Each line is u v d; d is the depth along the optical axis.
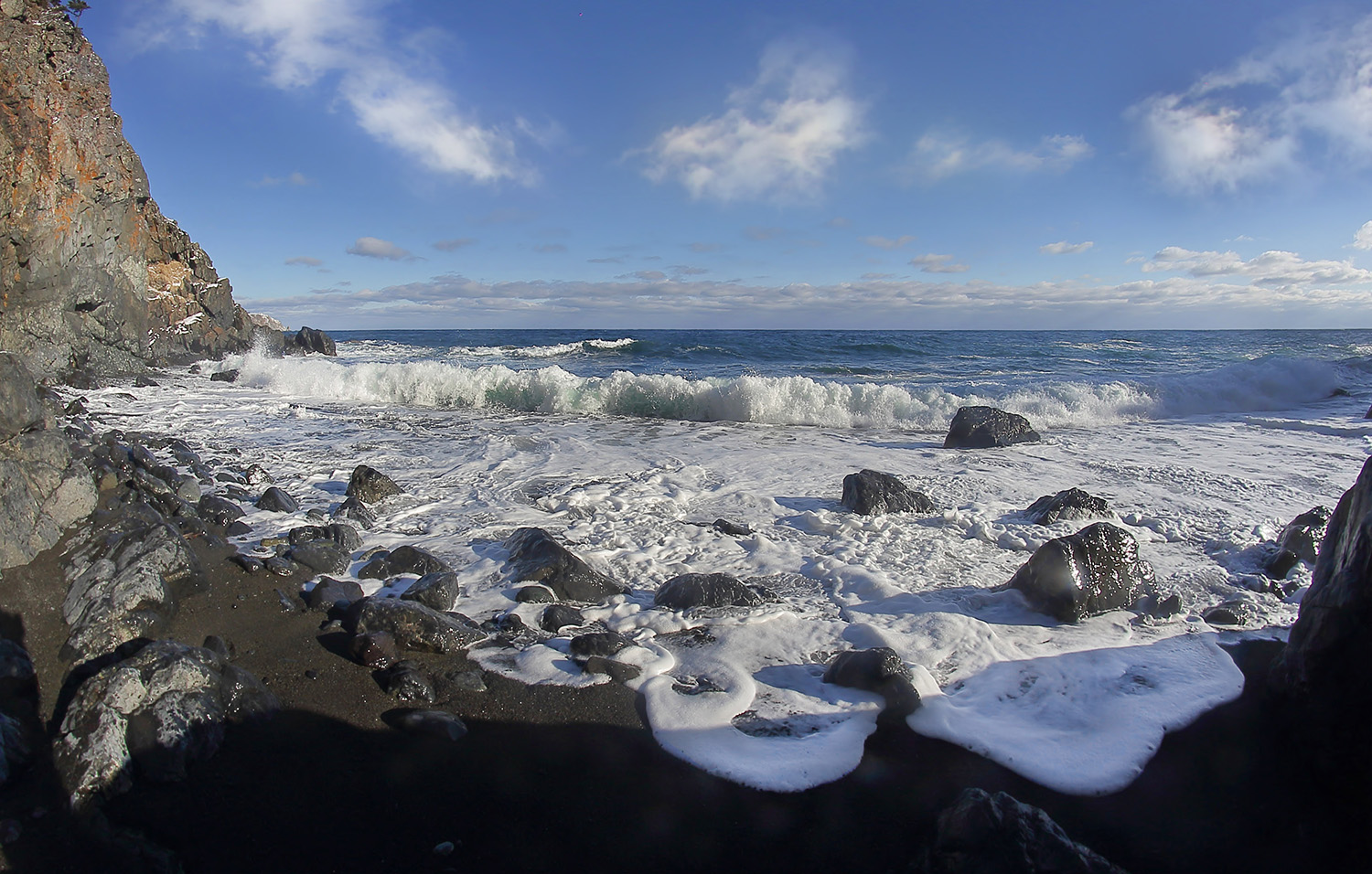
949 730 3.20
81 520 4.41
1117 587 4.40
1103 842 2.58
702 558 5.41
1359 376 17.06
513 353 29.53
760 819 2.69
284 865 2.40
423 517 6.34
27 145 14.20
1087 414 12.80
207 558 4.68
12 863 2.33
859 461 9.12
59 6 15.53
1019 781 2.89
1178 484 7.85
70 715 2.83
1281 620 4.27
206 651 3.26
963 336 49.12
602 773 2.91
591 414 13.55
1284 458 9.23
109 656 3.38
